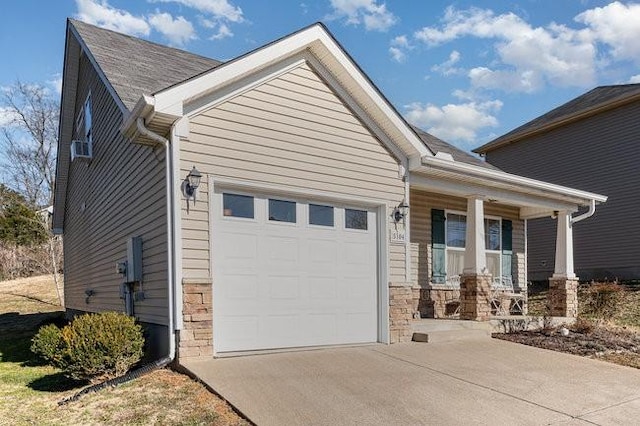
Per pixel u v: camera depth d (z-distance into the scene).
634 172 17.02
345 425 4.28
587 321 10.77
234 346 6.54
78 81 12.55
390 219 8.29
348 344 7.67
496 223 12.68
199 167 6.30
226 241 6.58
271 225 7.03
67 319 14.63
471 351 7.55
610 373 6.62
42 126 28.70
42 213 26.86
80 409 4.85
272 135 6.99
